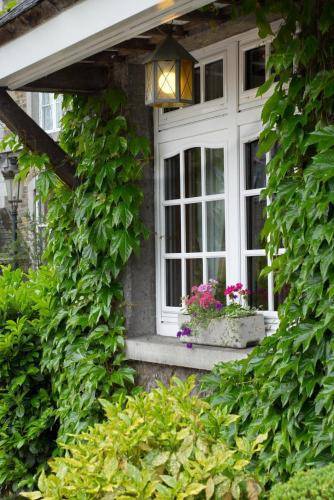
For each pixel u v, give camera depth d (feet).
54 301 19.83
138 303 18.63
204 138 17.49
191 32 17.22
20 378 19.92
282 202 13.44
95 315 18.45
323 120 12.84
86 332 19.22
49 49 15.90
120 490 10.56
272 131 13.58
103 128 18.31
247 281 16.57
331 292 12.26
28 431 20.01
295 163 13.26
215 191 17.38
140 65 18.62
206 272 17.56
